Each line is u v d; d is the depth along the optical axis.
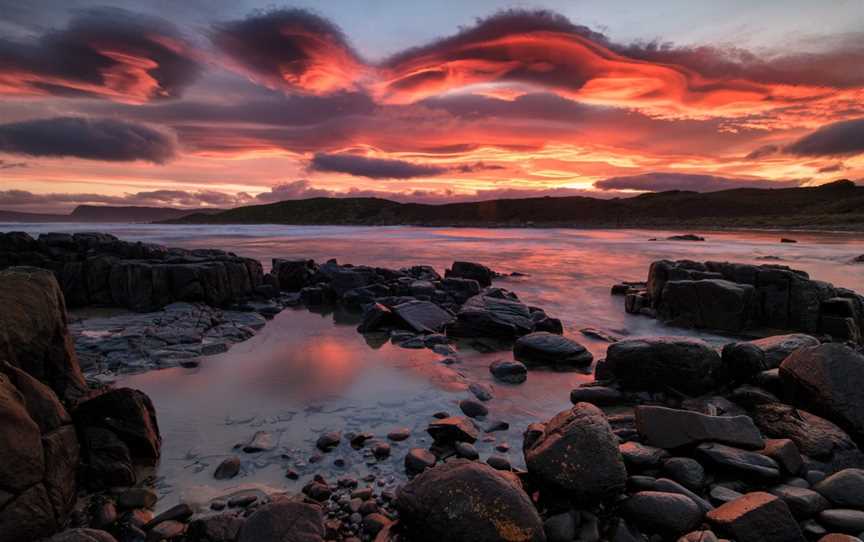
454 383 8.88
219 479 5.51
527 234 85.31
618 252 42.78
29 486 4.21
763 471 5.02
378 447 6.14
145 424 5.85
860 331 13.22
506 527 3.96
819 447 5.61
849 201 121.88
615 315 15.91
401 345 11.59
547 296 19.62
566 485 4.59
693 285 14.09
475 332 12.51
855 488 4.71
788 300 13.58
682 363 7.90
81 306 15.80
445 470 4.46
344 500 4.99
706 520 4.41
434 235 80.25
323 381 8.91
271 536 4.03
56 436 4.79
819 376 6.49
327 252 42.50
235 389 8.42
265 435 6.60
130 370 9.27
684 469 5.16
